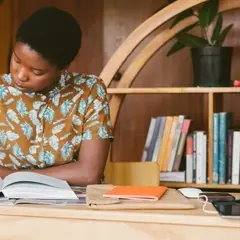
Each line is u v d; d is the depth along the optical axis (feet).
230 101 10.12
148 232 4.00
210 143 8.59
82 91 5.98
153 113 10.43
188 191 4.79
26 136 5.83
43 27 5.21
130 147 10.52
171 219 3.96
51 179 4.91
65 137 5.87
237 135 8.56
